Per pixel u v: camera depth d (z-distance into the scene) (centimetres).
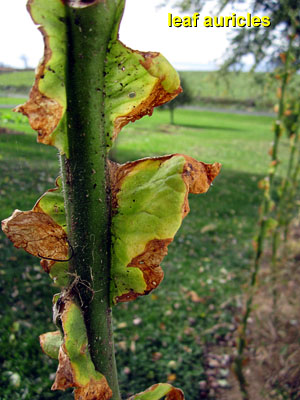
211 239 583
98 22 53
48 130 55
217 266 503
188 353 348
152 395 79
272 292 371
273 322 354
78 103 57
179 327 381
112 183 65
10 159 504
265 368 321
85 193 61
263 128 1980
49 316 334
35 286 365
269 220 257
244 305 402
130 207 64
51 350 76
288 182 357
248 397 292
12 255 403
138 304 411
